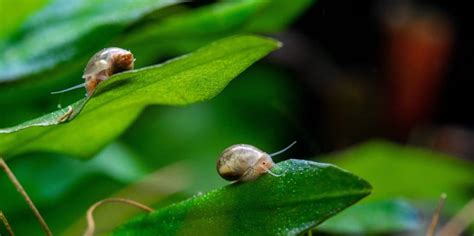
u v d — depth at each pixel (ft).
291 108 1.40
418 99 1.50
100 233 0.80
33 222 0.79
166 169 0.95
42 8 0.69
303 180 0.51
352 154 0.79
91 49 0.67
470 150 1.47
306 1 0.76
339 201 0.51
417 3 1.51
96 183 0.84
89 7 0.68
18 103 0.78
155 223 0.54
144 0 0.68
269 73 1.37
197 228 0.53
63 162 0.81
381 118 1.50
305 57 1.46
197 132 1.15
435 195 0.87
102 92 0.53
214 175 1.02
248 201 0.52
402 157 0.76
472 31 1.49
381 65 1.51
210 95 0.54
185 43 0.76
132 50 0.78
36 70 0.67
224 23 0.73
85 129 0.59
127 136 1.09
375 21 1.49
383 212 0.75
